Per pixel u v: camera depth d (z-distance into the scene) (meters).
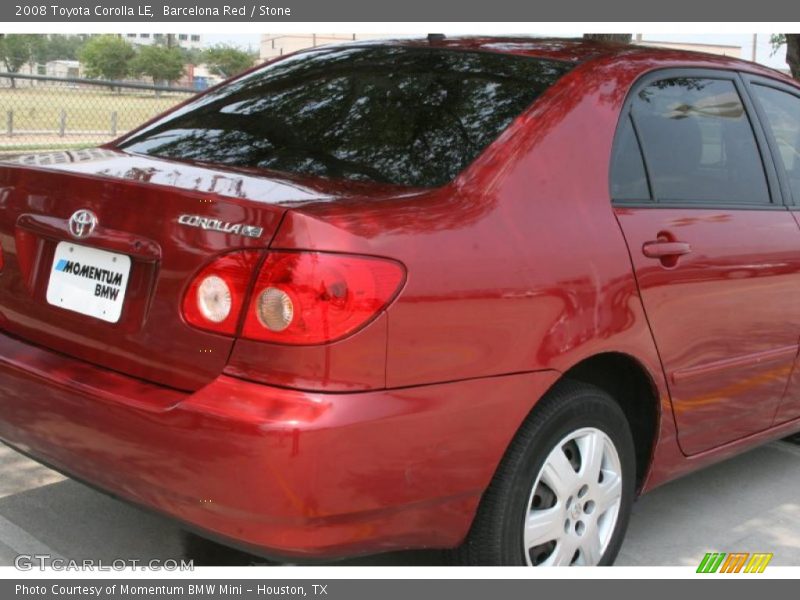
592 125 2.99
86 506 3.52
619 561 3.40
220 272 2.36
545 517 2.82
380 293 2.33
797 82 4.09
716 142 3.49
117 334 2.55
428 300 2.41
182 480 2.34
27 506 3.48
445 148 2.83
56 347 2.72
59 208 2.71
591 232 2.83
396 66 3.35
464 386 2.48
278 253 2.31
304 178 2.76
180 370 2.43
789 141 3.90
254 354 2.31
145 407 2.38
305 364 2.27
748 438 3.65
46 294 2.74
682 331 3.11
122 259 2.56
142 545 3.26
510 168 2.74
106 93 12.35
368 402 2.31
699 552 3.54
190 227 2.42
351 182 2.74
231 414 2.26
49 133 12.09
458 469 2.50
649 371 3.02
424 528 2.51
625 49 3.43
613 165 3.02
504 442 2.60
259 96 3.42
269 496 2.24
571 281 2.72
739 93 3.70
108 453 2.48
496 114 2.93
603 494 2.99
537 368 2.64
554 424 2.77
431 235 2.46
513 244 2.62
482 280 2.52
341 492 2.29
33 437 2.68
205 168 2.84
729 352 3.34
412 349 2.38
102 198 2.61
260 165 2.91
